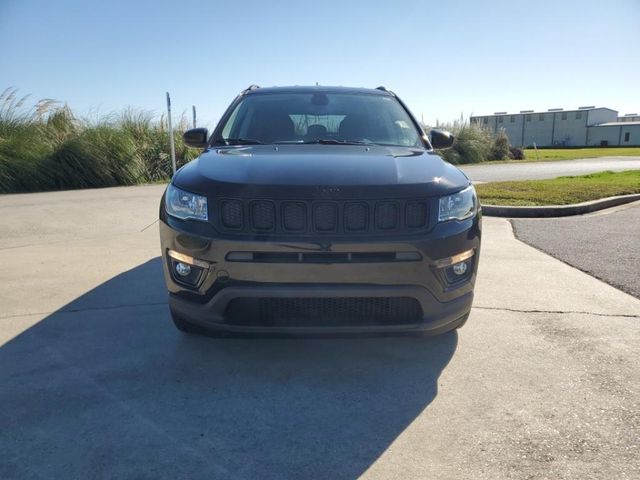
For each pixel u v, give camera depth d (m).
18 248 6.09
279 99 4.62
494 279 4.89
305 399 2.81
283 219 2.82
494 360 3.26
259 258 2.81
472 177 15.44
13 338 3.55
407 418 2.63
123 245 6.26
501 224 7.67
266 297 2.82
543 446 2.40
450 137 4.49
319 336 2.91
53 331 3.68
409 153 3.65
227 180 2.94
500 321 3.88
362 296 2.82
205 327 2.97
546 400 2.79
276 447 2.39
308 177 2.93
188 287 3.00
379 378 3.04
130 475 2.19
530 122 90.19
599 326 3.78
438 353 3.36
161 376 3.05
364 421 2.61
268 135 4.20
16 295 4.42
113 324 3.80
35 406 2.71
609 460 2.29
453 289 3.02
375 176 2.97
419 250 2.84
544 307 4.16
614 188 10.93
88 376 3.04
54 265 5.34
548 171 17.92
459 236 2.98
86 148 12.17
